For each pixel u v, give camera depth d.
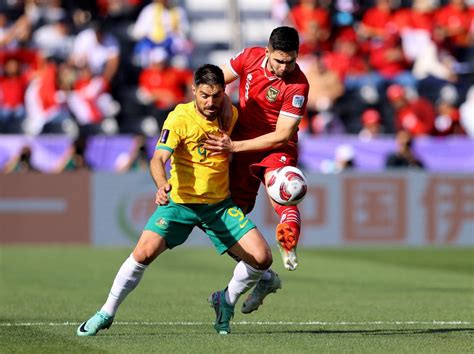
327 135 69.00
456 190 61.09
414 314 30.56
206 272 45.81
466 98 73.69
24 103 68.00
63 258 52.03
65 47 71.62
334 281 42.31
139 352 21.19
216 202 24.20
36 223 58.41
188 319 28.91
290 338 23.91
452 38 76.19
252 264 24.03
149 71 69.81
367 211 60.25
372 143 64.75
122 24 74.56
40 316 29.41
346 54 73.00
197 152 23.83
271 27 80.25
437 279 43.50
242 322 28.38
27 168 60.44
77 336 24.20
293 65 24.84
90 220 58.62
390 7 77.19
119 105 69.12
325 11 74.44
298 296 36.41
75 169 60.72
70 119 67.69
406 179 60.66
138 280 24.31
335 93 70.44
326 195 59.88
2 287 39.06
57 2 74.25
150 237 23.97
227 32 80.31
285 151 26.45
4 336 24.19
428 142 65.38
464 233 61.22
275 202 25.41
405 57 74.19
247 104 26.19
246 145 24.41
